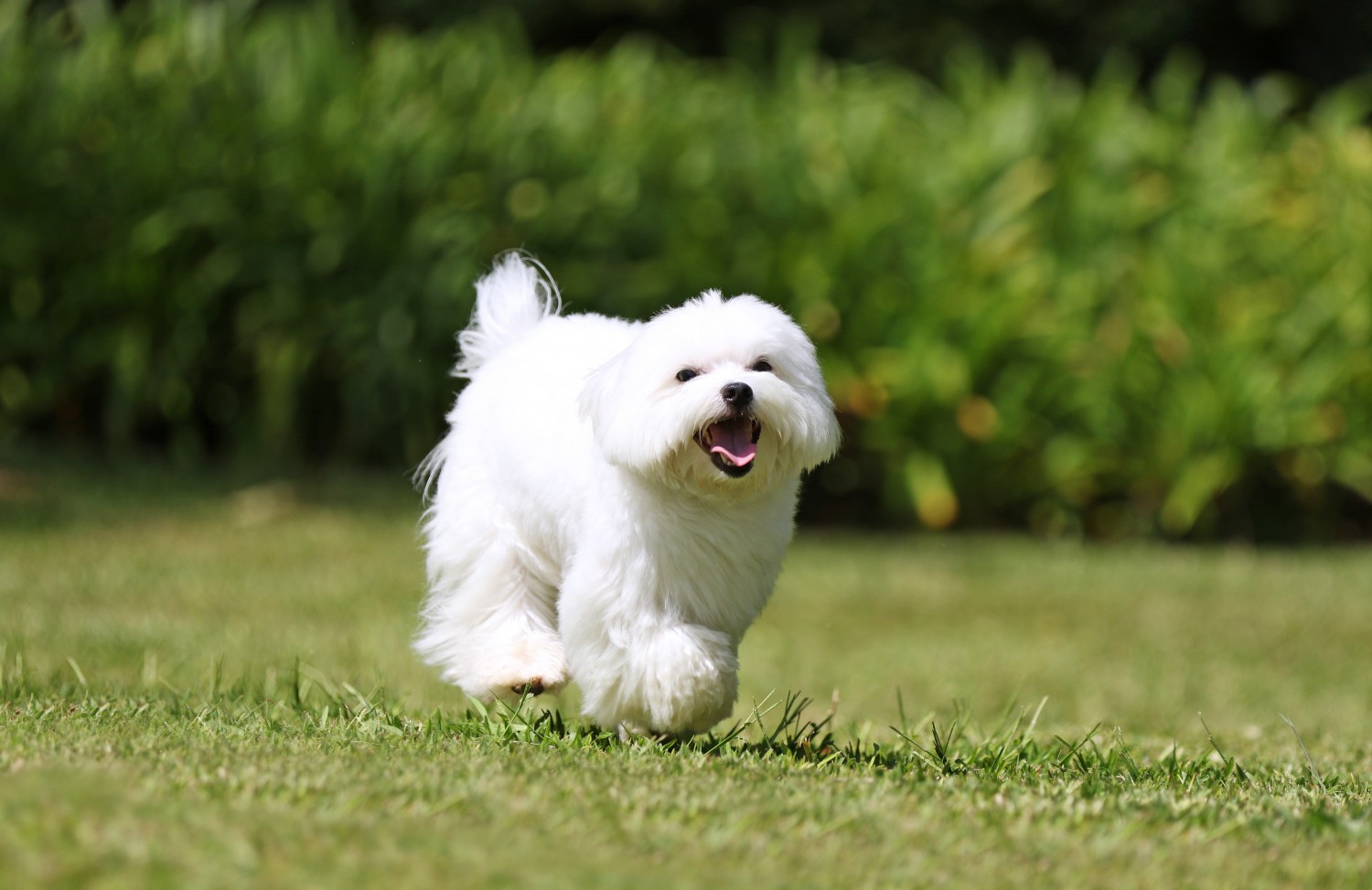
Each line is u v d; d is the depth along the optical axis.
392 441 13.06
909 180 13.20
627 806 3.81
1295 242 13.24
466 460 5.51
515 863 3.26
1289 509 13.28
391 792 3.74
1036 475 13.07
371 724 4.86
